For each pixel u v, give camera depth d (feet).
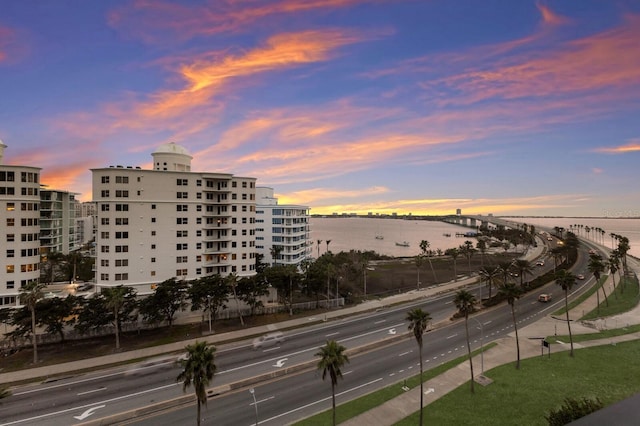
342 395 143.84
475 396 142.51
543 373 162.20
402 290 337.31
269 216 394.32
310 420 125.29
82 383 156.56
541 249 625.00
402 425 123.44
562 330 220.23
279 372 164.25
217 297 226.99
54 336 207.21
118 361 179.01
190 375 105.29
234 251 287.48
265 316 252.62
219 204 280.51
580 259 508.53
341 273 391.24
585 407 104.42
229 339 208.95
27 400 142.41
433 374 160.97
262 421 126.00
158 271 258.78
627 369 166.30
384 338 207.41
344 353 186.09
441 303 288.30
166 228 262.26
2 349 194.80
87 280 344.08
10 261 238.27
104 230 247.91
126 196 251.39
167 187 263.29
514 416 128.47
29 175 247.50
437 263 513.45
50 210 351.67
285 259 384.47
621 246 392.88
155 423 126.11
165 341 206.18
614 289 323.37
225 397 143.43
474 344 198.59
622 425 19.94
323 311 265.34
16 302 237.45
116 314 195.93
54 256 339.36
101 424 126.31
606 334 212.43
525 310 265.13
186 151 311.68
